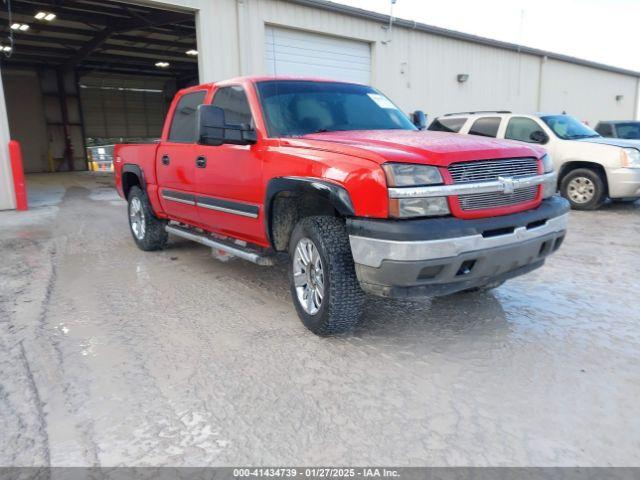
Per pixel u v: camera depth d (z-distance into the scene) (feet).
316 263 11.24
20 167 32.53
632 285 15.17
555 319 12.46
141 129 100.01
